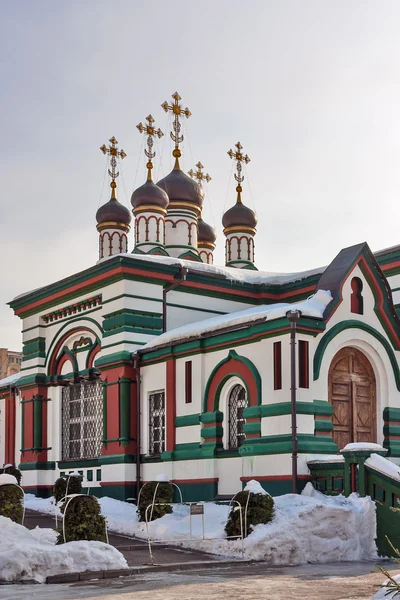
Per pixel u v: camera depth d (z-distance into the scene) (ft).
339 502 48.80
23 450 84.58
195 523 52.03
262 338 57.88
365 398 60.80
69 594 31.81
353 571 39.81
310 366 55.98
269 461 55.62
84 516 42.19
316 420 55.52
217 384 61.98
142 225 94.32
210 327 62.69
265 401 56.85
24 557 36.68
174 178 100.83
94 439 77.51
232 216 106.83
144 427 69.56
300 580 35.65
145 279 73.77
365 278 61.05
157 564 41.37
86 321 78.69
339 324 58.29
